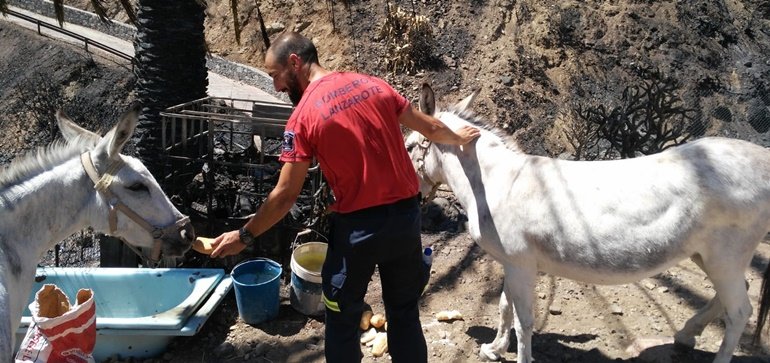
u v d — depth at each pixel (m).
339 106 2.91
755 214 3.37
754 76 13.12
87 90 16.53
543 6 13.80
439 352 4.29
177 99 6.57
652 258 3.45
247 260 5.24
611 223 3.46
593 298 4.95
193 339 4.50
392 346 3.33
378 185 2.97
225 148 6.39
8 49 19.06
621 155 7.86
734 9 14.62
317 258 4.95
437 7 14.10
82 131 3.28
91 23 20.45
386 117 3.03
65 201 3.09
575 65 12.96
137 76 6.65
